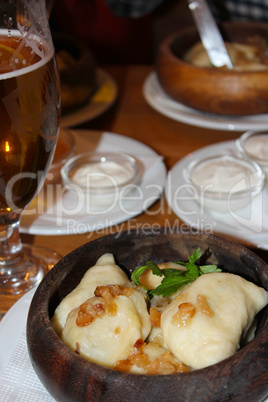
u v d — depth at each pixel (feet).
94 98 3.15
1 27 1.69
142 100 3.21
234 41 3.35
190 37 3.29
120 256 1.74
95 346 1.52
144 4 4.89
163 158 2.64
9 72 1.63
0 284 1.95
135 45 5.92
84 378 1.39
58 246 2.16
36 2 1.71
